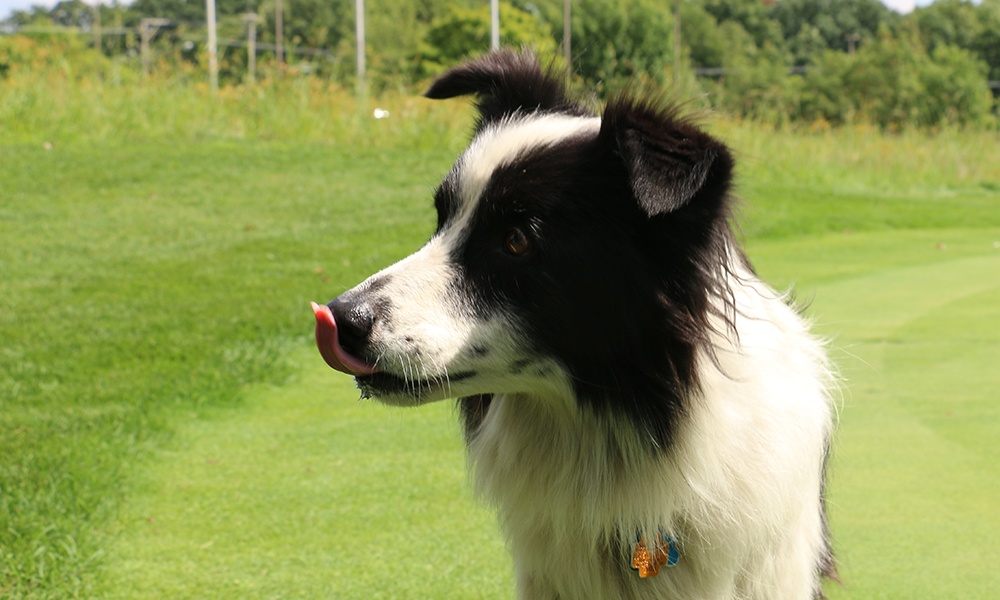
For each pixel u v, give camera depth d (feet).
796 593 9.09
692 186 7.31
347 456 15.78
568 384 8.50
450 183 8.84
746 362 8.60
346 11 199.93
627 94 8.42
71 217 35.50
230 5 248.93
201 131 52.11
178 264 29.76
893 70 123.85
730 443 8.42
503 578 11.68
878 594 10.98
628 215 8.18
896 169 58.65
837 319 23.68
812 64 246.68
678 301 8.18
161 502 13.91
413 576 11.75
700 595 8.75
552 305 8.29
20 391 18.53
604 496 8.70
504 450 9.21
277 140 52.39
